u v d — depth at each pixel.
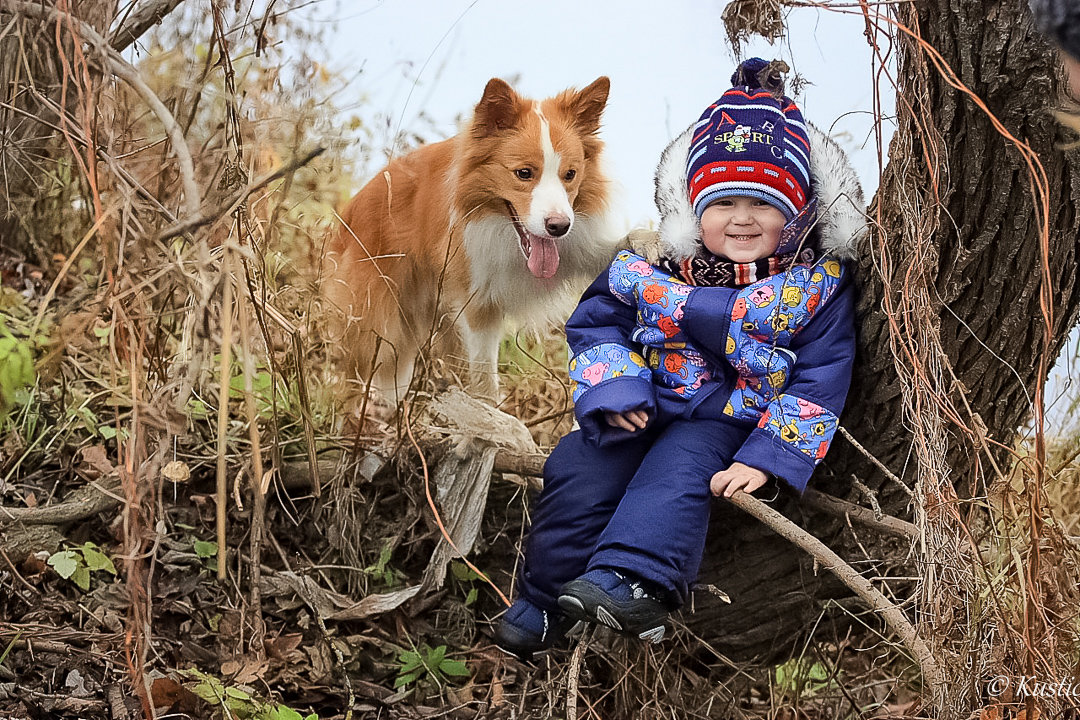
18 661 2.59
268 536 3.18
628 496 2.63
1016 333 2.47
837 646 3.10
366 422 3.45
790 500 2.88
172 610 2.89
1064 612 2.40
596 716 2.90
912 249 2.34
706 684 3.15
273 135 2.91
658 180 2.95
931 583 2.38
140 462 2.36
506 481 3.36
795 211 2.69
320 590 3.09
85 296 2.54
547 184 3.77
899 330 2.40
